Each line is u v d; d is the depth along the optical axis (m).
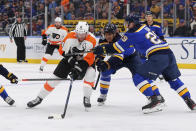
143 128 5.79
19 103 8.29
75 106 7.97
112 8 20.16
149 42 6.82
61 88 10.99
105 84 8.08
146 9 19.58
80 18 21.16
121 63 7.91
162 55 6.81
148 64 6.82
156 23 11.17
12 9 23.20
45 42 16.55
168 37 18.75
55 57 21.16
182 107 7.84
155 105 6.88
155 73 6.81
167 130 5.66
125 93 10.12
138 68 6.94
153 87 7.63
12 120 6.41
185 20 18.80
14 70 16.97
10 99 7.78
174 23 18.97
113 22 20.17
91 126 5.94
